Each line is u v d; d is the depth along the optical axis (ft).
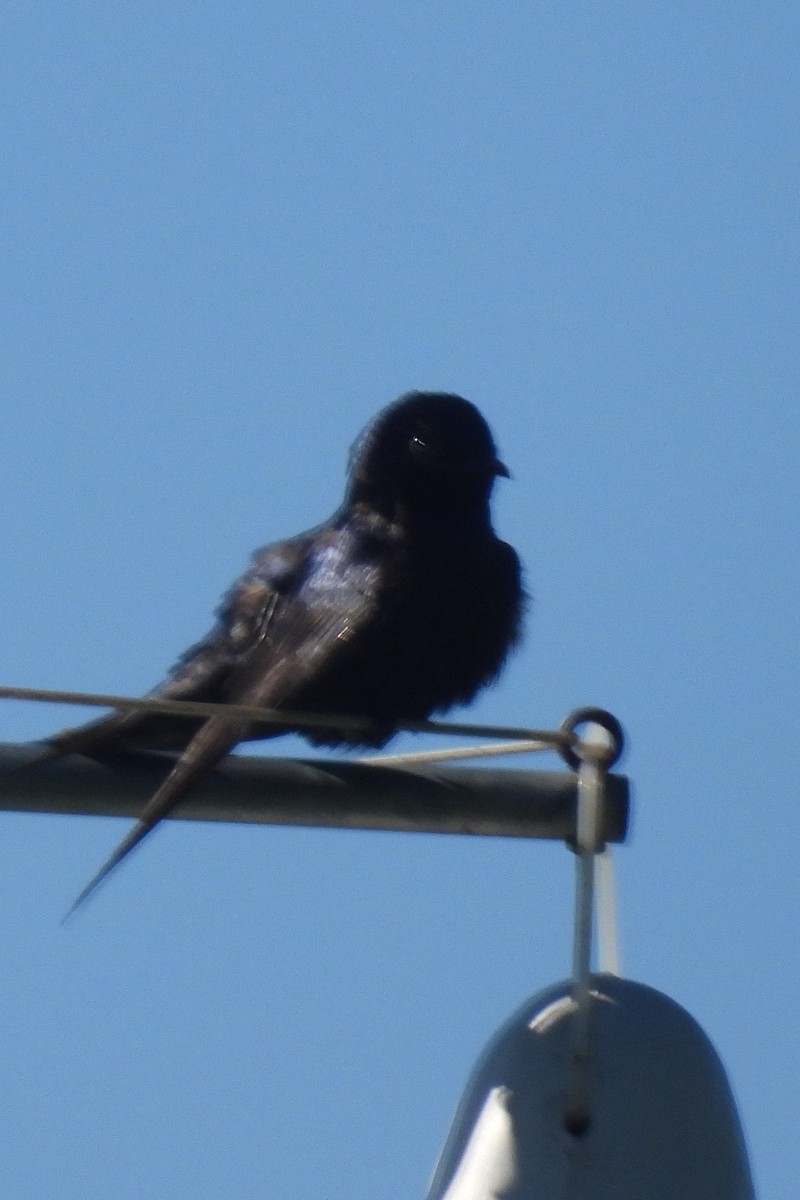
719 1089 28.04
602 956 29.48
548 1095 27.50
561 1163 26.89
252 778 27.61
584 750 28.53
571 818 28.60
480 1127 27.68
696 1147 27.14
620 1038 28.02
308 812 27.99
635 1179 26.71
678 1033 28.32
